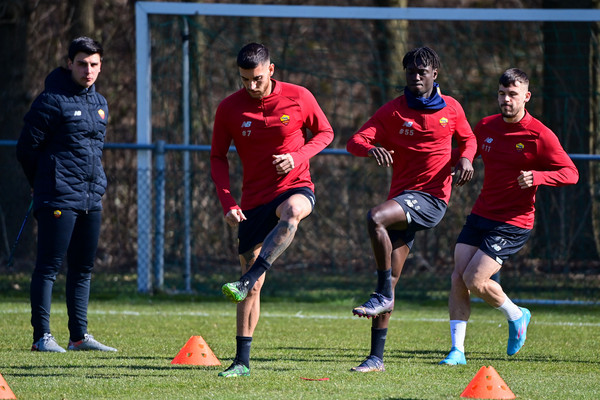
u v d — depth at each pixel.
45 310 21.70
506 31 56.03
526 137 20.75
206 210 44.59
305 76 58.00
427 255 46.00
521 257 42.19
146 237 37.69
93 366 19.02
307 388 16.38
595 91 46.22
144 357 20.66
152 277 39.69
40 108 20.80
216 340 24.42
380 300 18.16
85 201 21.45
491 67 56.09
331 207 50.75
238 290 16.08
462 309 21.02
